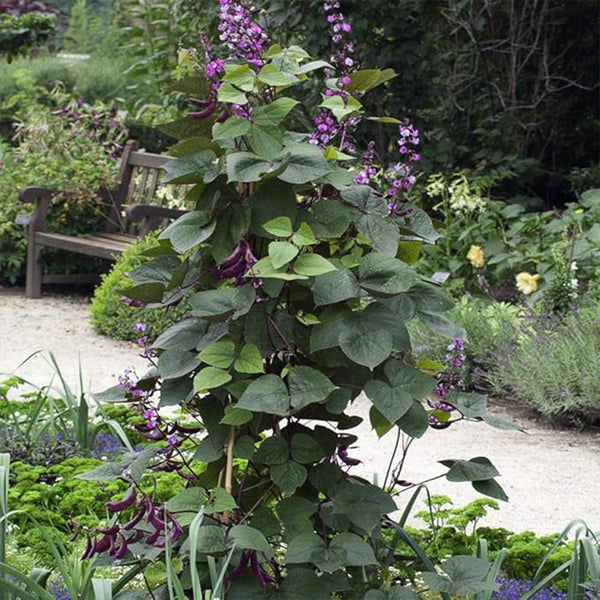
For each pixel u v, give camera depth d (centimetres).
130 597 331
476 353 809
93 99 1780
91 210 1211
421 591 368
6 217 1223
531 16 1308
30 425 569
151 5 1662
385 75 344
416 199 1080
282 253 298
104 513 479
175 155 332
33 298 1166
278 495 348
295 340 322
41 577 350
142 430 341
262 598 311
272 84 312
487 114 1343
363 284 310
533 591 352
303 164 309
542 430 712
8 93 1717
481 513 462
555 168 1380
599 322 765
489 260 1056
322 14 1158
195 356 320
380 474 596
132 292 327
